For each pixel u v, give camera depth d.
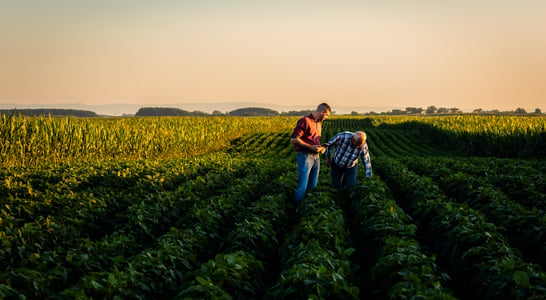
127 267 5.19
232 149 33.84
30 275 4.75
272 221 7.48
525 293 4.12
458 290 5.39
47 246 6.64
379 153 29.67
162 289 4.77
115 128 23.48
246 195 10.13
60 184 10.88
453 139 32.62
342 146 10.27
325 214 7.12
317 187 10.08
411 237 6.21
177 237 6.39
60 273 5.03
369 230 6.65
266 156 28.91
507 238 6.59
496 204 8.19
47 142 18.44
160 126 30.92
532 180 11.48
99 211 8.53
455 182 10.74
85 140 20.53
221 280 4.52
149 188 11.02
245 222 6.86
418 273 4.59
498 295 4.37
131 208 8.45
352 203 9.14
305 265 4.63
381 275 4.91
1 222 7.12
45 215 8.51
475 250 5.38
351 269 5.32
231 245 6.19
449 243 6.15
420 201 8.70
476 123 35.88
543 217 6.62
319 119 9.62
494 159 18.94
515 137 25.66
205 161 16.88
